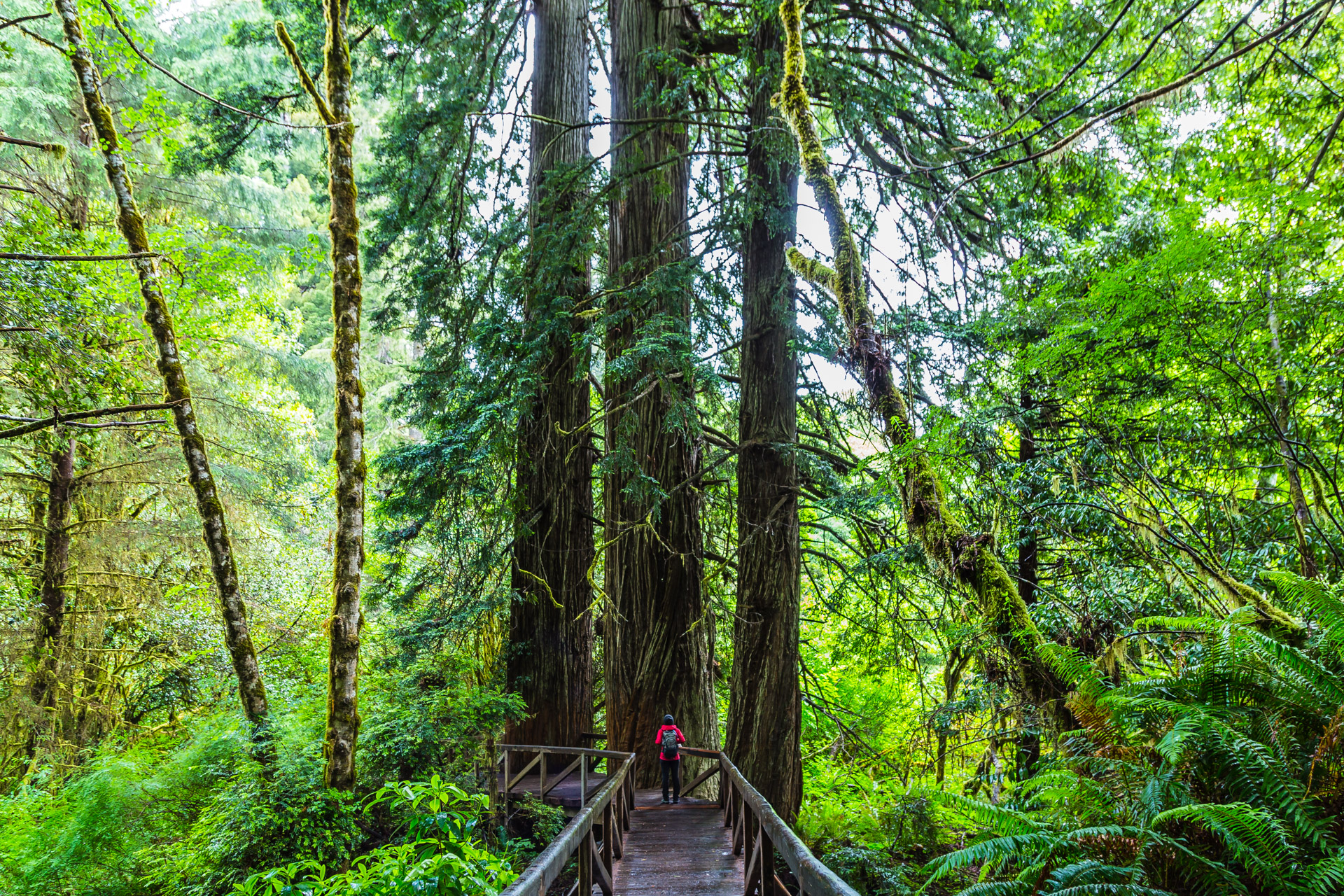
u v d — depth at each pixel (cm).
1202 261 471
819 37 945
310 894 371
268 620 1468
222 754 823
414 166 1115
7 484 1320
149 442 1322
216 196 1450
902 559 790
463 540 1096
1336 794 270
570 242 930
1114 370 591
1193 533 505
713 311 909
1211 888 264
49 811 859
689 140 1158
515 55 1339
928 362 808
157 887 757
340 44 819
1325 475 457
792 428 970
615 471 907
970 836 627
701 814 862
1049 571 794
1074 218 830
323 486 1788
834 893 256
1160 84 705
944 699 859
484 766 1013
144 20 1311
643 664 1064
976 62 859
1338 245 470
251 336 1644
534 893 293
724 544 1223
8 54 772
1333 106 598
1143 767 311
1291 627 379
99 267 956
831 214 488
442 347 1191
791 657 920
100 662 1355
